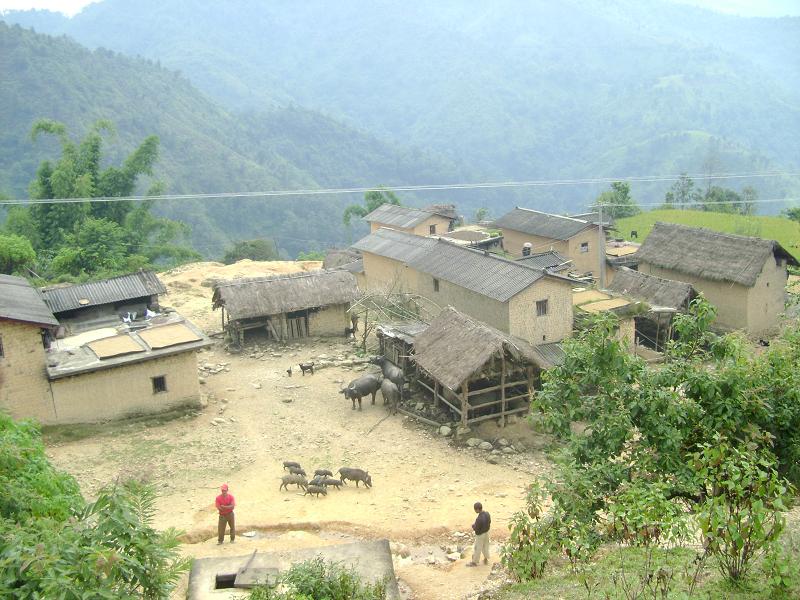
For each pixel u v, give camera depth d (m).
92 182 71.31
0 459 16.30
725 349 17.16
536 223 60.47
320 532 21.73
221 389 35.16
